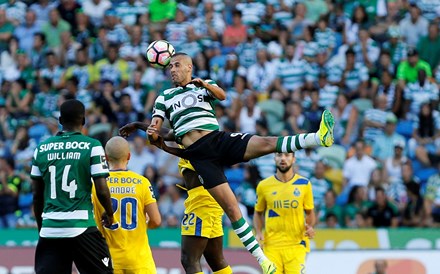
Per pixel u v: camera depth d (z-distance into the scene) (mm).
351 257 46719
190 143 30016
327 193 54406
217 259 34125
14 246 45656
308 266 46531
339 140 58969
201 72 62312
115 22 67125
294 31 65750
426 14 67625
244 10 66688
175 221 53250
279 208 40531
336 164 56688
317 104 59844
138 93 61875
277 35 65000
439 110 60750
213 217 33406
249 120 59250
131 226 33938
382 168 57281
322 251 46719
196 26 66000
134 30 65188
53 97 63312
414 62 62125
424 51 65562
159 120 30453
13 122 61969
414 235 49938
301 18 66125
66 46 66938
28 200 56469
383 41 64938
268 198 40750
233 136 29812
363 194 54531
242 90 60906
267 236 40875
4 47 67438
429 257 46969
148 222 34531
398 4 67500
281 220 40531
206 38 65188
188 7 67750
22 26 68188
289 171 40812
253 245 29391
